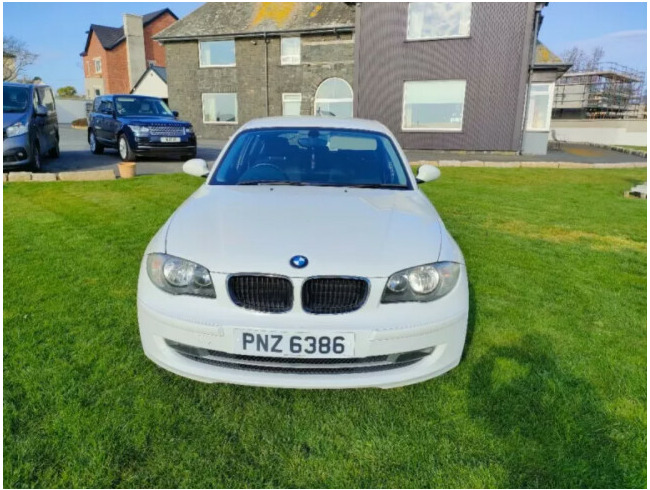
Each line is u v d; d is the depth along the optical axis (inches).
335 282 76.9
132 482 66.6
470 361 99.7
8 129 299.0
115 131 425.1
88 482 66.3
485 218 233.5
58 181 302.7
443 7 565.9
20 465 68.3
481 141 585.9
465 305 84.5
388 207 100.8
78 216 215.3
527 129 589.3
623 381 93.4
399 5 582.2
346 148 127.4
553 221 230.4
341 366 78.3
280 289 76.7
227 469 69.6
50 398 82.8
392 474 69.7
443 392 88.7
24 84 348.2
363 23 603.5
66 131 957.8
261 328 75.3
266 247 80.5
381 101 620.1
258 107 802.2
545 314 124.0
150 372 92.0
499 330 114.1
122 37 1504.7
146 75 1138.7
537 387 90.7
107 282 136.8
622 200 287.7
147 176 328.8
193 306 78.1
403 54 595.5
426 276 80.3
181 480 67.3
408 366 81.1
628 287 145.3
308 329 75.1
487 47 555.8
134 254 163.2
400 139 622.5
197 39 809.5
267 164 121.1
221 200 102.2
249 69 791.7
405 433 77.9
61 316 114.1
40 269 146.4
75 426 76.4
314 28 722.2
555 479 69.2
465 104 581.0
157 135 404.8
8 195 257.4
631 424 80.8
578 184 347.6
